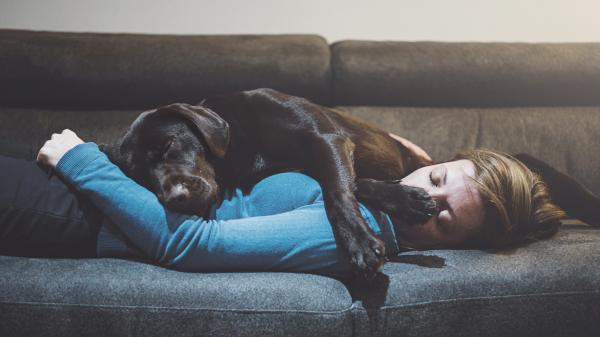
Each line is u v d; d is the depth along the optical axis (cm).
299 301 118
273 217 134
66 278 121
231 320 117
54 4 280
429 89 237
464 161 155
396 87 236
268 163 161
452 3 292
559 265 131
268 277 125
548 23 295
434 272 129
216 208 149
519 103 244
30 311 117
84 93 224
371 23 292
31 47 223
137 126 155
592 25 295
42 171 143
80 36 235
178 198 130
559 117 239
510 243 152
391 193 139
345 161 145
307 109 156
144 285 120
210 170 155
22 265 128
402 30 293
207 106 168
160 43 231
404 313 121
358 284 131
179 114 149
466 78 237
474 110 240
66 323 116
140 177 152
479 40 295
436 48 242
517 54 240
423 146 229
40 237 137
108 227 138
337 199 134
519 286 126
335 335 118
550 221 155
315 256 131
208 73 226
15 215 134
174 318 117
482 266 132
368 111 236
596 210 176
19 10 279
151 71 224
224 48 230
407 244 153
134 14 284
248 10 288
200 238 126
